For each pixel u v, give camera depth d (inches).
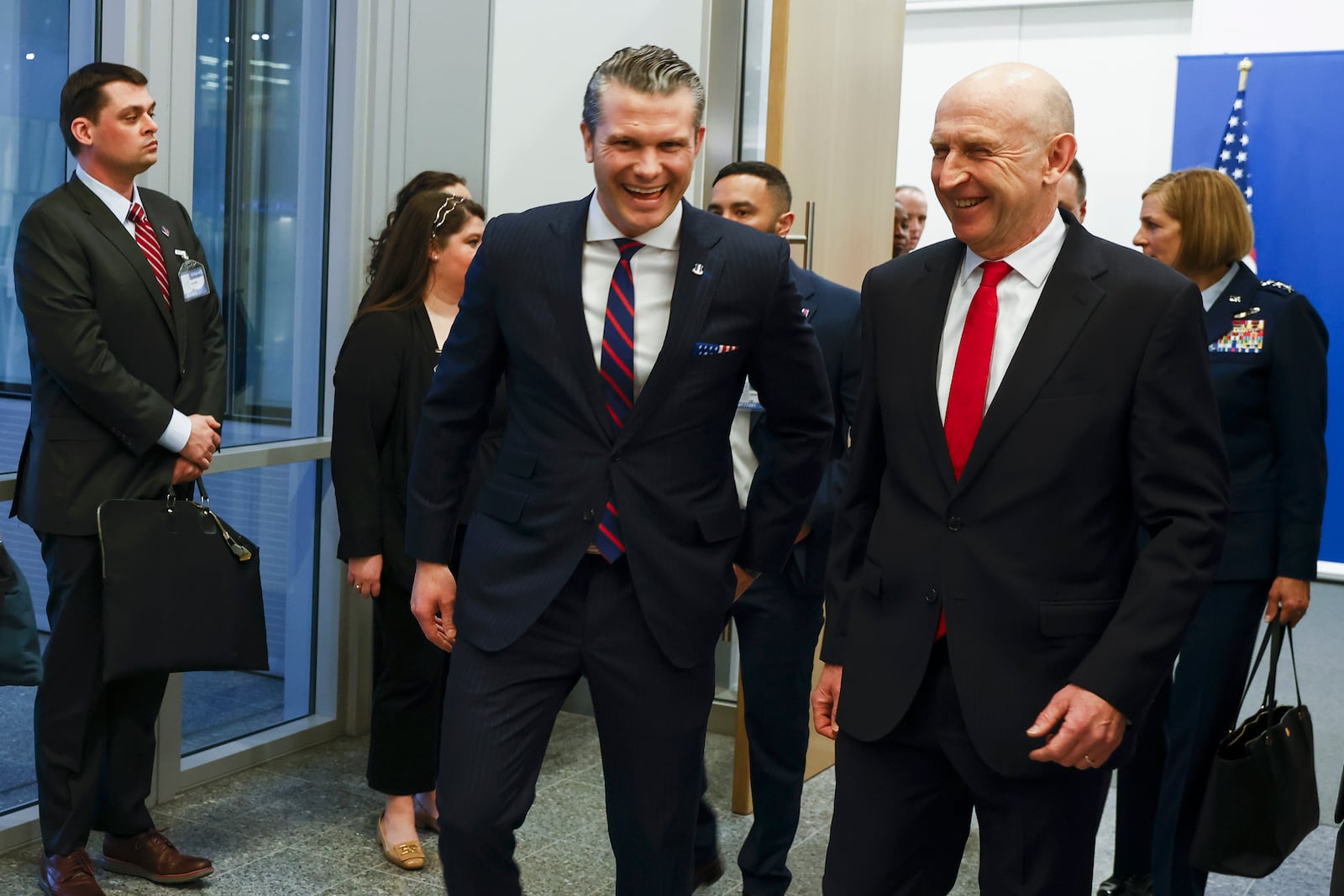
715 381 76.9
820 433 82.0
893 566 70.7
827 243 146.9
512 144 169.8
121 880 115.8
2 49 116.3
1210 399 66.1
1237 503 104.2
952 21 329.4
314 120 149.7
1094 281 67.2
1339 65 283.7
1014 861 68.5
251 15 139.6
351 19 149.0
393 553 120.3
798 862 125.1
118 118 107.7
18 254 106.3
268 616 150.5
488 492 79.7
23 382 119.9
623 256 76.4
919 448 70.3
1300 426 101.9
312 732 154.3
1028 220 67.9
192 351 114.4
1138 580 64.9
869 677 71.0
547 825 132.5
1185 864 105.3
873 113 159.8
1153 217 109.1
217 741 145.9
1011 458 67.0
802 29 134.3
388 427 121.2
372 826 131.0
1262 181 292.2
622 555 76.5
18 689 125.2
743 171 116.6
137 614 106.8
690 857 81.8
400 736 122.0
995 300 69.3
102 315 107.8
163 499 112.0
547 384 76.7
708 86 158.4
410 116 156.8
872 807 71.6
